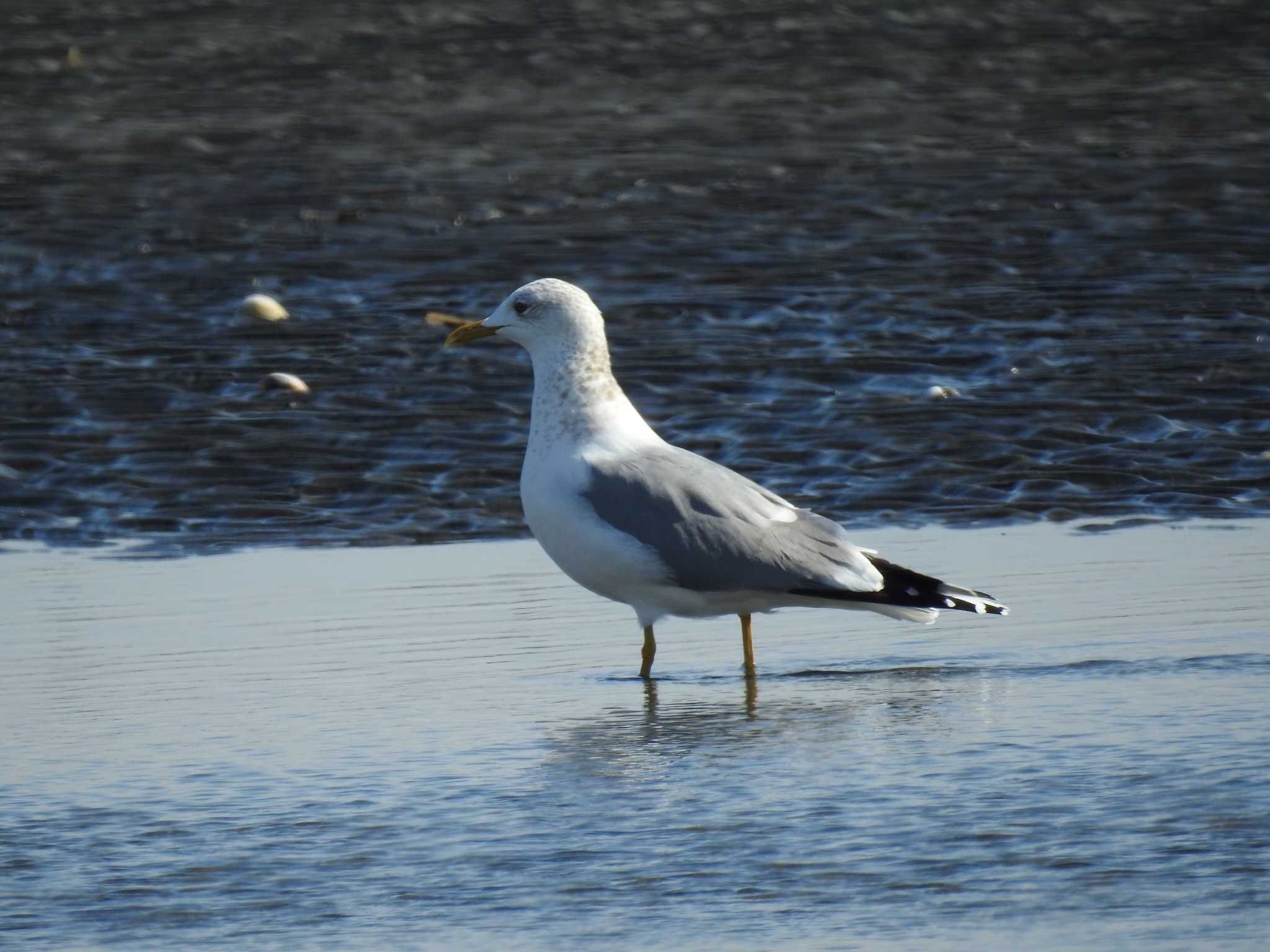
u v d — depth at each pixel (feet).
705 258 71.26
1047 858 22.74
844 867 22.79
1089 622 34.86
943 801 24.98
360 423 52.54
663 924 21.38
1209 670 31.12
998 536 42.70
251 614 37.50
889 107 106.83
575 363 35.73
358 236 76.38
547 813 25.32
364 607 38.01
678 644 35.58
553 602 38.47
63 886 23.09
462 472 48.57
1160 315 61.57
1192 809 24.13
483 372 57.31
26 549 43.73
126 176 88.99
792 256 71.20
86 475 48.83
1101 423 50.93
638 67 124.06
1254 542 41.04
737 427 51.78
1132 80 115.24
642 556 34.12
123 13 150.61
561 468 35.37
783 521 34.58
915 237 73.56
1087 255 69.87
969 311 62.75
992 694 30.55
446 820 25.16
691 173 87.76
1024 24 140.26
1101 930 20.65
